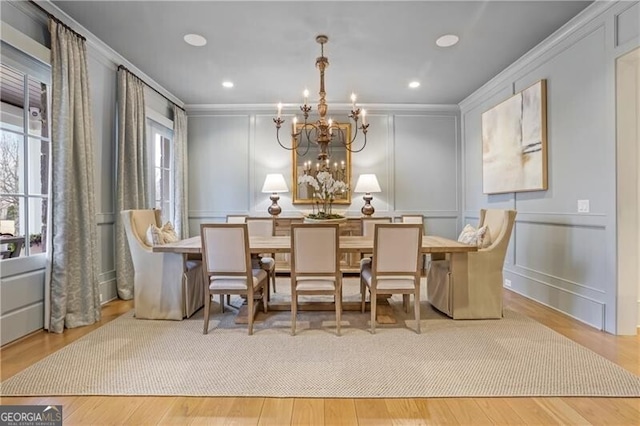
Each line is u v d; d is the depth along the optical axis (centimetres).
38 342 245
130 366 208
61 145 269
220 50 341
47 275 265
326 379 194
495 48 338
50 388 183
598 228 273
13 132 251
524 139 362
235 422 157
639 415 161
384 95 486
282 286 418
